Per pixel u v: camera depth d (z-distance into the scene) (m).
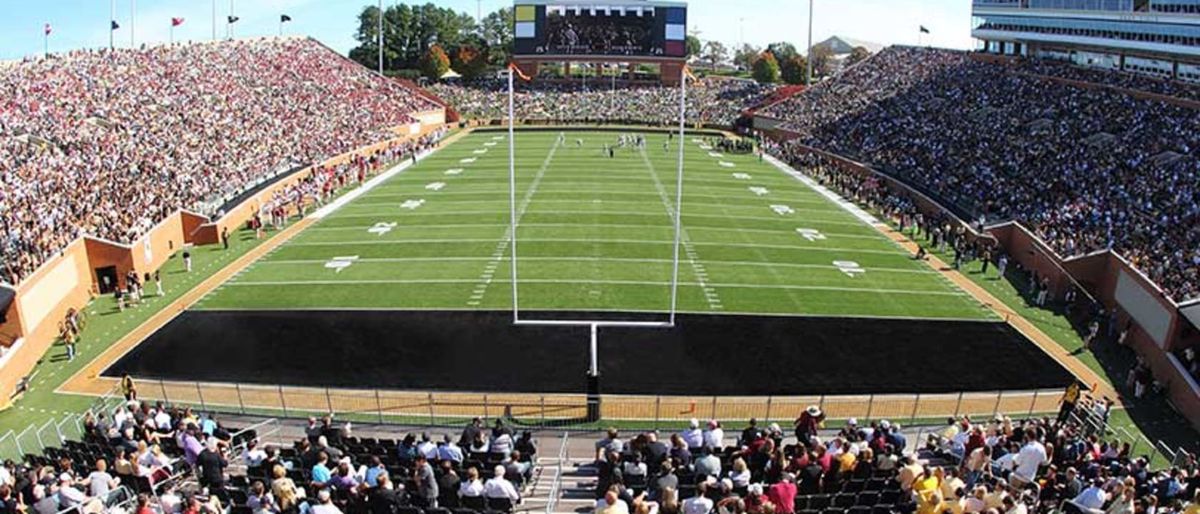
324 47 84.31
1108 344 25.45
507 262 31.77
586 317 25.97
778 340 24.47
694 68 142.62
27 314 23.11
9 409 20.33
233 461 15.77
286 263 32.06
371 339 24.23
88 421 16.50
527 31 82.69
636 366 22.53
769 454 13.64
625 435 18.39
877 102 67.00
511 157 20.92
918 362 23.30
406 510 11.40
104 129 42.62
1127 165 38.44
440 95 84.88
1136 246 29.00
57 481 12.29
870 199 44.69
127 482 12.87
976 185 41.47
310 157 50.22
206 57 64.31
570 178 50.00
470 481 12.14
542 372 22.11
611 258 32.50
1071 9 62.88
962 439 15.34
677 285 29.27
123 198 33.91
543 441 17.83
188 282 29.94
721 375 22.06
